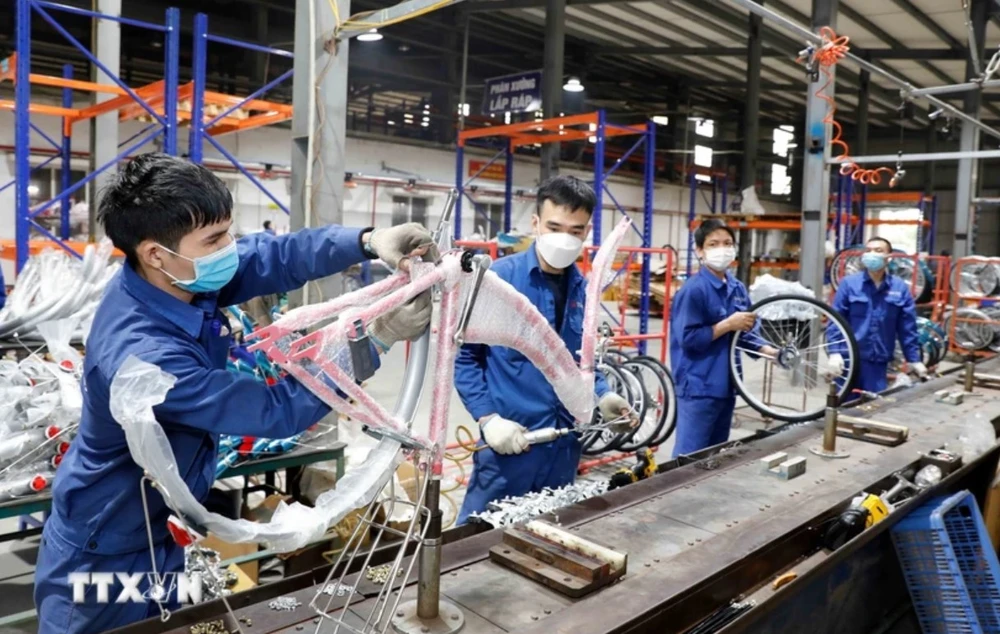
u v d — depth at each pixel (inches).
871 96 576.1
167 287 47.0
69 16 370.6
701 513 67.6
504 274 85.3
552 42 392.5
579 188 81.4
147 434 37.0
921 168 755.4
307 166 107.9
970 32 173.6
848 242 488.7
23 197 164.9
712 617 54.2
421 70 525.3
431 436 44.9
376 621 44.0
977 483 108.1
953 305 294.5
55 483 50.6
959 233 405.1
